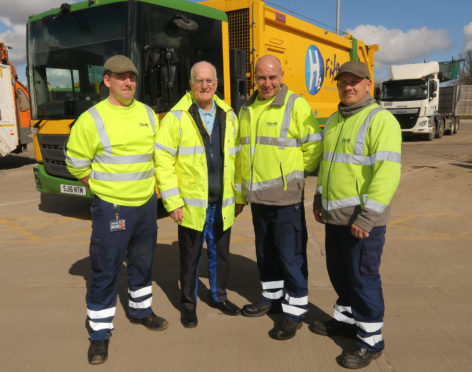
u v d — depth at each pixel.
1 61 10.67
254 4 6.73
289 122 2.80
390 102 17.53
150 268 3.00
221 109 3.05
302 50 8.56
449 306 3.25
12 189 8.72
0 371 2.54
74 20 5.58
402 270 3.98
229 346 2.79
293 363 2.58
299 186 2.87
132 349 2.77
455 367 2.50
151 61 5.27
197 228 2.95
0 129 10.55
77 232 5.52
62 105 5.77
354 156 2.46
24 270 4.16
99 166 2.64
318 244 4.79
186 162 2.92
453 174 9.36
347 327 2.86
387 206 2.38
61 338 2.92
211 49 6.04
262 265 3.16
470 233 5.10
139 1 5.15
